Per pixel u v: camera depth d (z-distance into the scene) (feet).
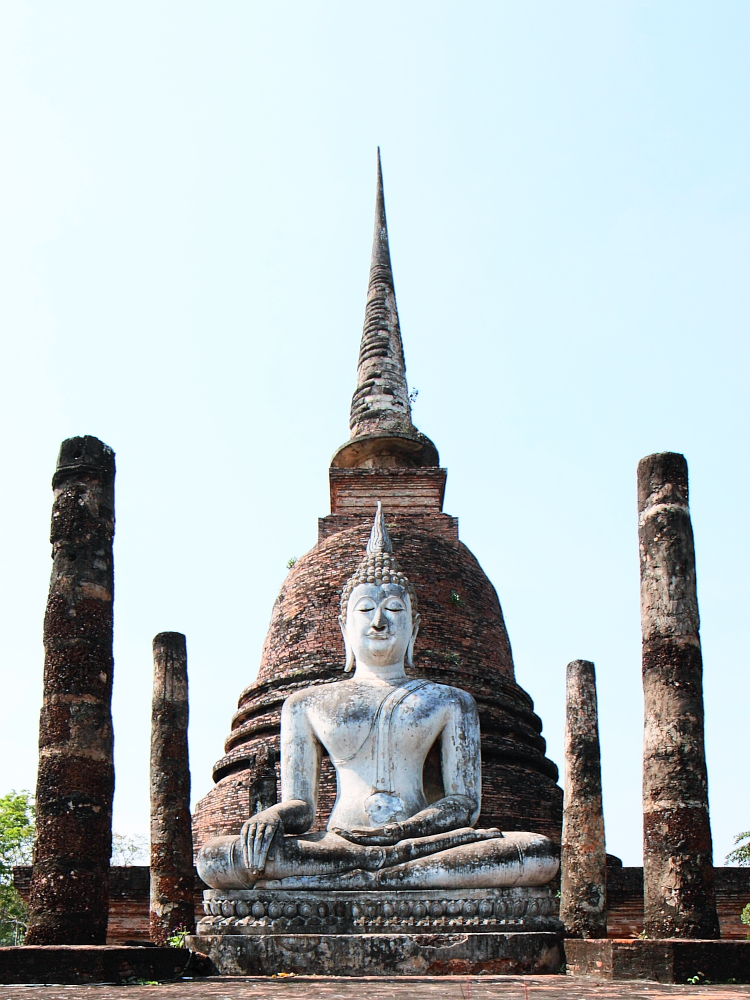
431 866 36.94
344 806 41.57
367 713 42.73
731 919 79.30
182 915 57.77
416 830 39.01
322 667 76.74
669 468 44.09
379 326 104.88
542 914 37.14
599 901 59.06
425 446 97.04
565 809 61.41
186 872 59.11
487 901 36.27
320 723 43.09
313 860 37.24
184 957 33.32
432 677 76.74
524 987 27.14
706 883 39.50
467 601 82.84
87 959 30.32
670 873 39.65
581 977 32.63
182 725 62.39
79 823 37.63
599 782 61.41
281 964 34.42
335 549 83.51
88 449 41.98
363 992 26.68
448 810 39.91
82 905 36.88
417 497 90.94
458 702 43.50
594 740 62.08
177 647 63.93
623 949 31.37
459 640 80.33
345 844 38.04
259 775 70.79
